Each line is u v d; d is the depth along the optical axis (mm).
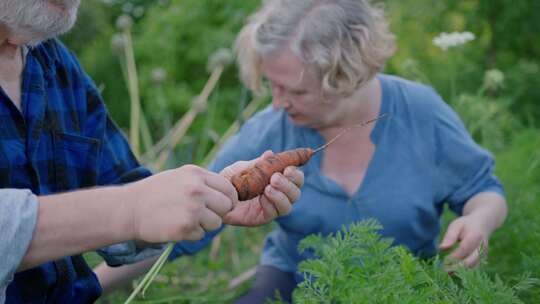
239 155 2791
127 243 2170
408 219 2689
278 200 1863
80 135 2148
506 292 1740
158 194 1493
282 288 2896
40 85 2018
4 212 1474
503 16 4941
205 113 5352
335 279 1884
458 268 1896
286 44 2449
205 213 1492
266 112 2875
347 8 2508
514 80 4840
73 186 2113
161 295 3094
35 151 1972
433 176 2742
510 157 3633
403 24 5168
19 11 1775
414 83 2881
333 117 2613
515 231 2738
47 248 1506
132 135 4188
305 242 2160
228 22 5645
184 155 4777
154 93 5355
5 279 1510
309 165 2734
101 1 5051
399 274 1804
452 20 5070
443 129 2777
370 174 2703
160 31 5680
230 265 3852
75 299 2137
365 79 2557
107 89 5625
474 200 2732
